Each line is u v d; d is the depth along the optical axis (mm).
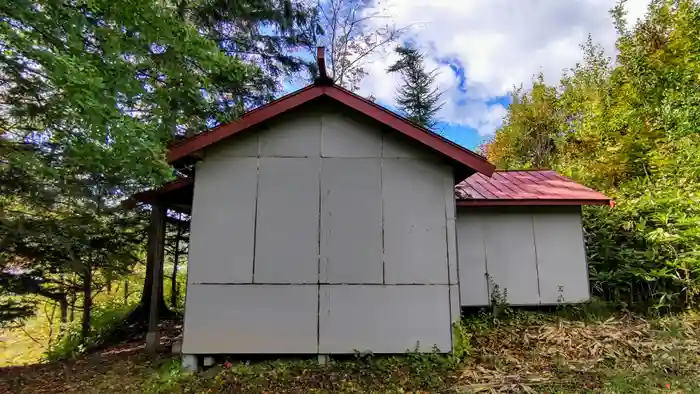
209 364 5348
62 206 6922
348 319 5441
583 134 14898
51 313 10320
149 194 6211
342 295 5488
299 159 5758
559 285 7586
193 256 5504
